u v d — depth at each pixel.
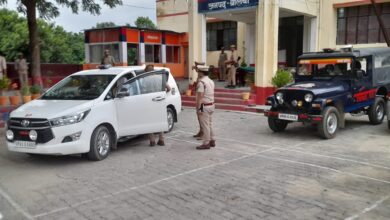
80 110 7.01
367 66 10.27
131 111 7.94
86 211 4.91
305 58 10.52
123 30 21.94
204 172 6.51
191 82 16.53
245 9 14.88
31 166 7.05
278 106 9.48
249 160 7.25
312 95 8.78
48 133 6.71
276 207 4.91
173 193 5.51
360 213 4.69
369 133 9.73
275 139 9.17
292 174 6.31
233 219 4.55
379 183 5.82
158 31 23.61
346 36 16.69
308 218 4.55
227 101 14.67
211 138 8.38
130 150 8.22
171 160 7.34
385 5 15.51
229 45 21.27
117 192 5.59
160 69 9.54
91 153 7.21
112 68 8.75
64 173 6.57
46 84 20.75
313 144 8.55
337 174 6.28
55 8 16.97
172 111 10.51
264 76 14.21
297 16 18.03
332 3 16.58
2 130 10.61
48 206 5.11
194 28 16.44
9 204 5.20
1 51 30.08
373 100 10.67
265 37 14.13
